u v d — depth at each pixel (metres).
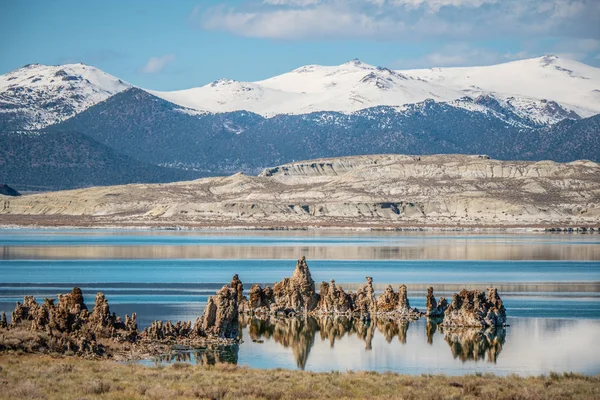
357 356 185.00
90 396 120.31
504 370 170.25
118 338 180.25
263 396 125.69
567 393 130.88
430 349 193.88
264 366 171.75
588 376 148.25
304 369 169.75
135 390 125.56
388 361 179.75
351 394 129.12
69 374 135.62
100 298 185.38
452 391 132.00
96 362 153.62
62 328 175.38
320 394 128.25
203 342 191.38
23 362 146.75
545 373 167.38
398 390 132.50
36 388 121.69
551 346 198.12
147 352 175.62
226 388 127.69
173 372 143.38
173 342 187.88
